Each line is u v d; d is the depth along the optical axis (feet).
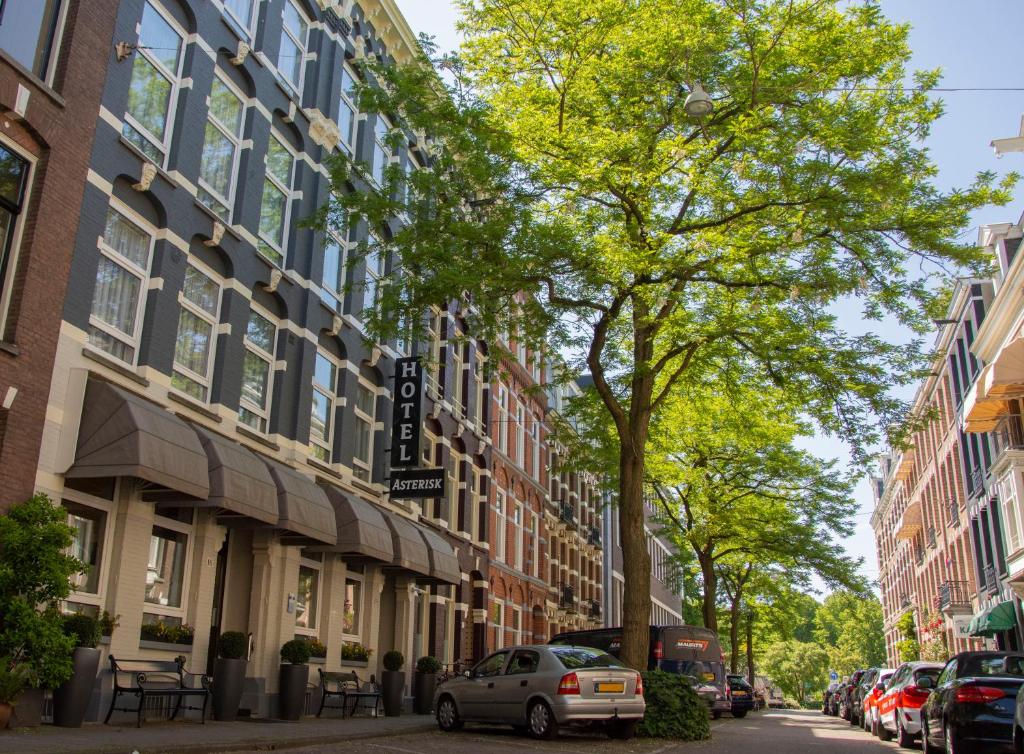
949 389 129.90
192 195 46.93
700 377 63.10
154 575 43.57
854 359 50.80
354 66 67.97
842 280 49.29
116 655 39.34
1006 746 34.99
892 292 50.08
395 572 68.33
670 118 51.62
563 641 70.54
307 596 57.77
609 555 165.99
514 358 55.52
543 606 116.16
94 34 40.32
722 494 100.83
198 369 48.14
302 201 58.70
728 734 58.29
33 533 32.45
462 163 50.37
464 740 43.24
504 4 50.44
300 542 54.34
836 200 46.52
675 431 93.76
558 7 49.73
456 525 85.10
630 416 54.49
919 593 174.50
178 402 44.80
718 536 105.09
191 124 47.29
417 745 39.52
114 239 42.34
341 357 63.36
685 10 48.83
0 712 30.71
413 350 75.56
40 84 36.83
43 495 34.32
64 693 33.94
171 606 44.47
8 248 36.01
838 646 345.10
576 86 51.44
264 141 54.70
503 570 98.68
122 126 42.19
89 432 37.68
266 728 41.70
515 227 49.44
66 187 38.17
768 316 50.37
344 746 37.24
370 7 70.64
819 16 48.44
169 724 39.86
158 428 38.96
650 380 54.95
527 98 52.42
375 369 68.59
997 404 92.94
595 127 50.01
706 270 48.96
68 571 32.91
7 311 35.45
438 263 49.16
